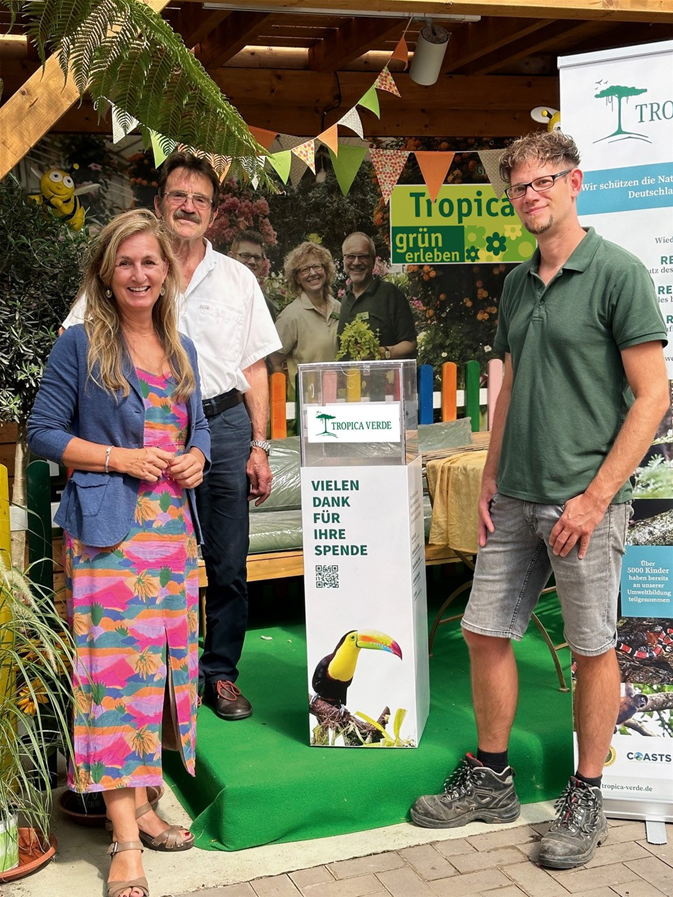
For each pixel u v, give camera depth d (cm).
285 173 432
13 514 388
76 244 432
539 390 299
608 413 294
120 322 293
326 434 333
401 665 336
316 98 635
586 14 384
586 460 295
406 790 331
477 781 328
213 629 382
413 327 677
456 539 438
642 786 329
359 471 332
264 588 549
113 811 290
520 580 317
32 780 321
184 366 297
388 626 336
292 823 317
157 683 289
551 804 342
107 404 286
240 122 308
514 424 307
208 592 383
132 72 301
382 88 448
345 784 322
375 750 339
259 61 623
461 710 378
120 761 284
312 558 338
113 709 284
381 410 329
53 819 338
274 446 561
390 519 332
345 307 661
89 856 312
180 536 295
